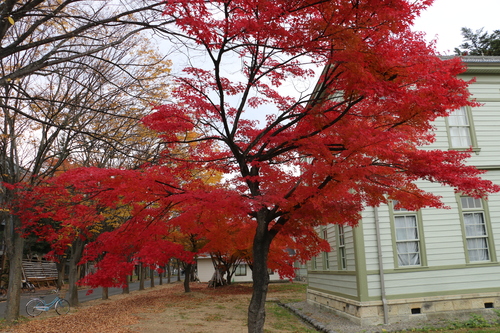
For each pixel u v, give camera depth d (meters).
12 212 10.20
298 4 5.21
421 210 12.23
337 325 11.23
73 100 10.00
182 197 5.79
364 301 11.24
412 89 6.35
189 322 11.59
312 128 6.71
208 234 9.34
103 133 10.16
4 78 5.40
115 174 5.73
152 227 7.12
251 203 5.64
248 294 21.81
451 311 11.41
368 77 5.21
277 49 5.75
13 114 10.76
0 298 23.97
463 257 11.98
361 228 11.73
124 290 26.23
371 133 5.56
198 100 6.48
